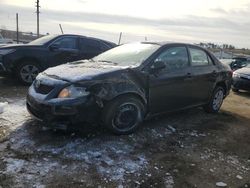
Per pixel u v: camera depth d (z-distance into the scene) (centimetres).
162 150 496
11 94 755
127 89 499
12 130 511
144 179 407
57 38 925
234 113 775
